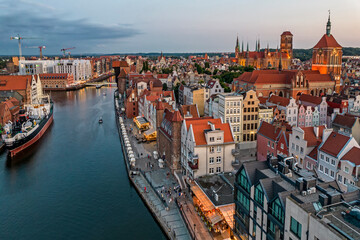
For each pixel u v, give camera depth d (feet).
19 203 263.29
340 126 342.23
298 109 416.67
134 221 236.02
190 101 565.53
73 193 280.51
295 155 276.00
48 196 275.18
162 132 333.21
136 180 294.87
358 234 101.71
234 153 260.83
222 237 194.18
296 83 574.15
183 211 224.94
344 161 224.33
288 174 154.40
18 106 539.70
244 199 169.48
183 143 280.10
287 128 320.09
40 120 502.38
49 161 360.07
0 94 627.05
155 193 260.01
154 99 504.43
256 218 156.46
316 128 271.49
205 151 252.62
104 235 219.61
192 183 245.24
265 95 583.58
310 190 134.00
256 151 343.26
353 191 128.98
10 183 301.43
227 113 386.11
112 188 289.53
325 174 244.83
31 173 325.42
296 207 122.21
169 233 206.59
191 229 203.51
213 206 203.92
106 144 423.23
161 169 313.73
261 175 161.58
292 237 126.62
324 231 107.04
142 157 352.28
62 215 244.42
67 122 560.61
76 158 369.30
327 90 620.08
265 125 327.26
